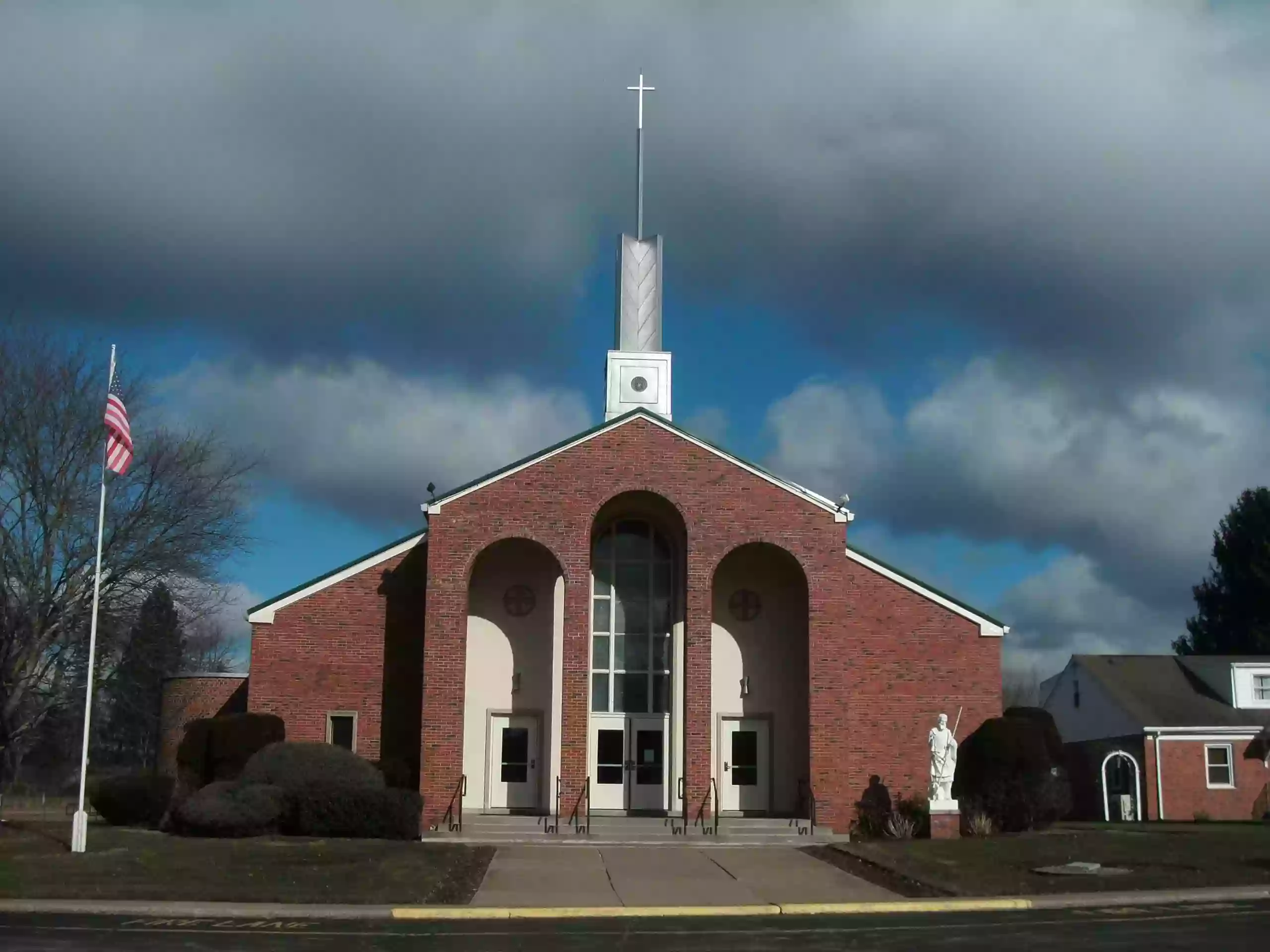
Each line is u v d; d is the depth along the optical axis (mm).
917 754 35031
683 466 34750
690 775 33281
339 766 30438
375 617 35500
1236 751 45219
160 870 23328
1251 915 19234
